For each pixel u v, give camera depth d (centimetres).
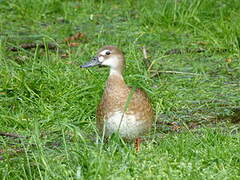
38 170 955
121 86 1069
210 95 1370
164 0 1844
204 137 1090
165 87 1397
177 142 1056
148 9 1839
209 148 1027
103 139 1060
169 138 1102
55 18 1903
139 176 922
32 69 1381
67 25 1812
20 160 1020
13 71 1365
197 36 1706
